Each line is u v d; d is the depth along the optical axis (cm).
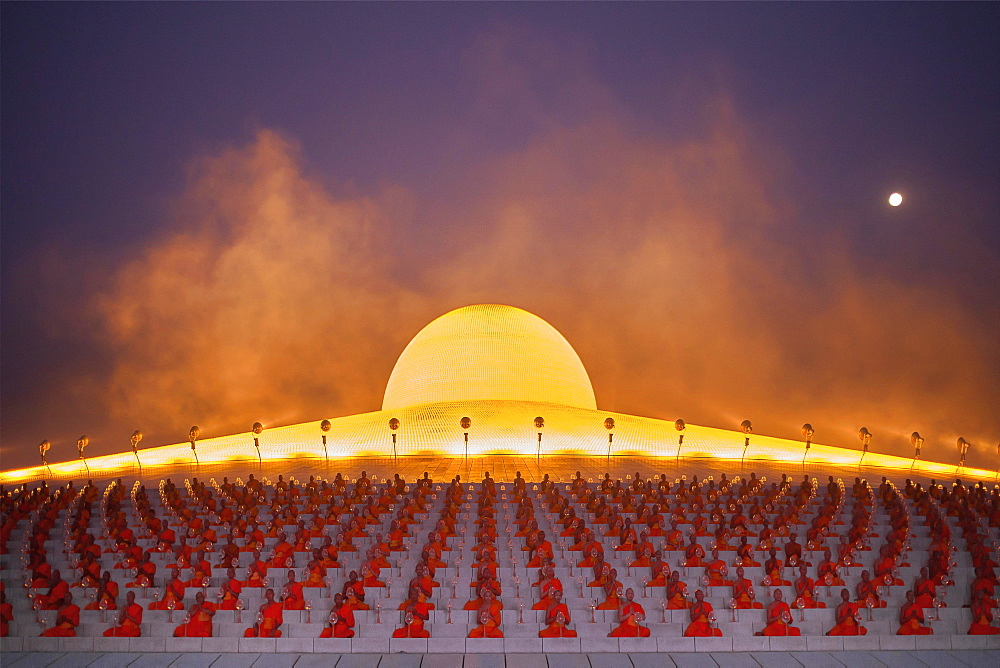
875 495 3170
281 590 2238
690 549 2427
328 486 3191
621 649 1997
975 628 2044
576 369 6731
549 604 2128
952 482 3962
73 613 2088
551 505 2969
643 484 3288
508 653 1986
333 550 2445
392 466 4291
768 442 5125
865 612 2139
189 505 3066
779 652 1991
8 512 2841
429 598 2195
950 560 2317
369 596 2247
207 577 2327
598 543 2423
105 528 2655
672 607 2134
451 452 4791
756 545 2552
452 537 2614
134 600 2108
